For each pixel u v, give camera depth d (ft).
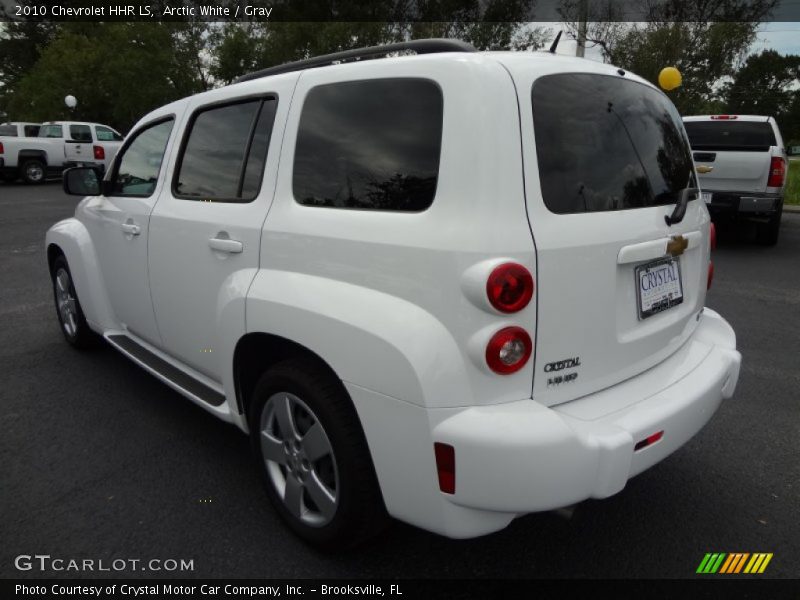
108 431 11.28
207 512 8.88
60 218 39.29
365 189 7.06
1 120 136.26
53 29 142.00
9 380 13.53
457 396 6.04
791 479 9.89
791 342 16.56
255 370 8.82
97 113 91.56
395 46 7.99
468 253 5.93
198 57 98.73
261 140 8.63
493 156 6.04
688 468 10.20
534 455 5.85
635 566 7.87
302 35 73.61
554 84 6.73
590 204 6.75
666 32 72.49
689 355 8.45
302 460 7.86
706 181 28.94
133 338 12.51
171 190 10.30
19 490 9.39
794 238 33.32
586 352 6.75
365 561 7.91
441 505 6.29
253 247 8.16
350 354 6.63
